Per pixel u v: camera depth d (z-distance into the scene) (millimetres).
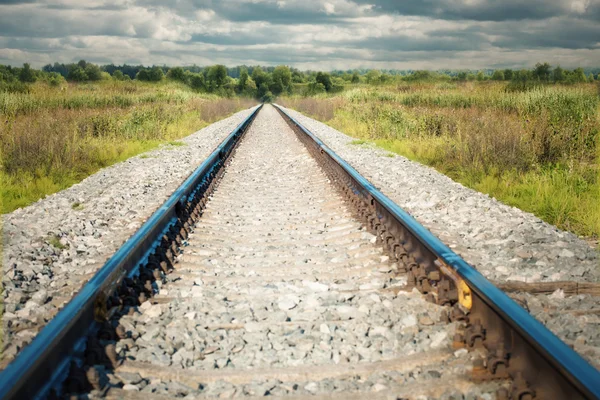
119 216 7621
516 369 2887
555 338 2703
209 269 5133
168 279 4770
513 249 5625
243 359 3354
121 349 3352
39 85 31094
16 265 5215
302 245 5930
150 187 9844
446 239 5977
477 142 11297
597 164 10281
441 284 4035
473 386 2869
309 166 12336
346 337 3584
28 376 2541
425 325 3678
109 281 3824
